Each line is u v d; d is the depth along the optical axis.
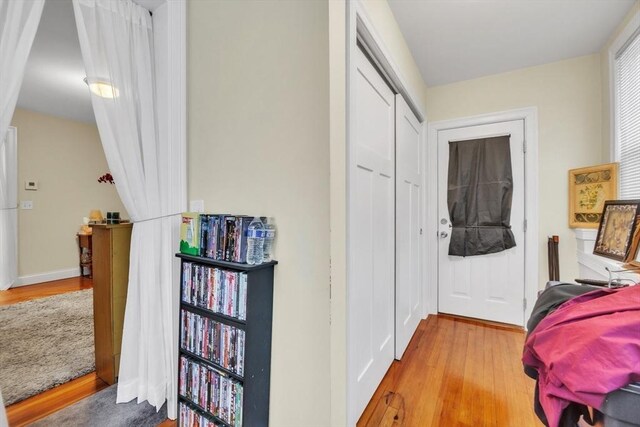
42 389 1.69
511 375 1.87
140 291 1.60
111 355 1.75
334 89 1.12
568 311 0.82
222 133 1.42
